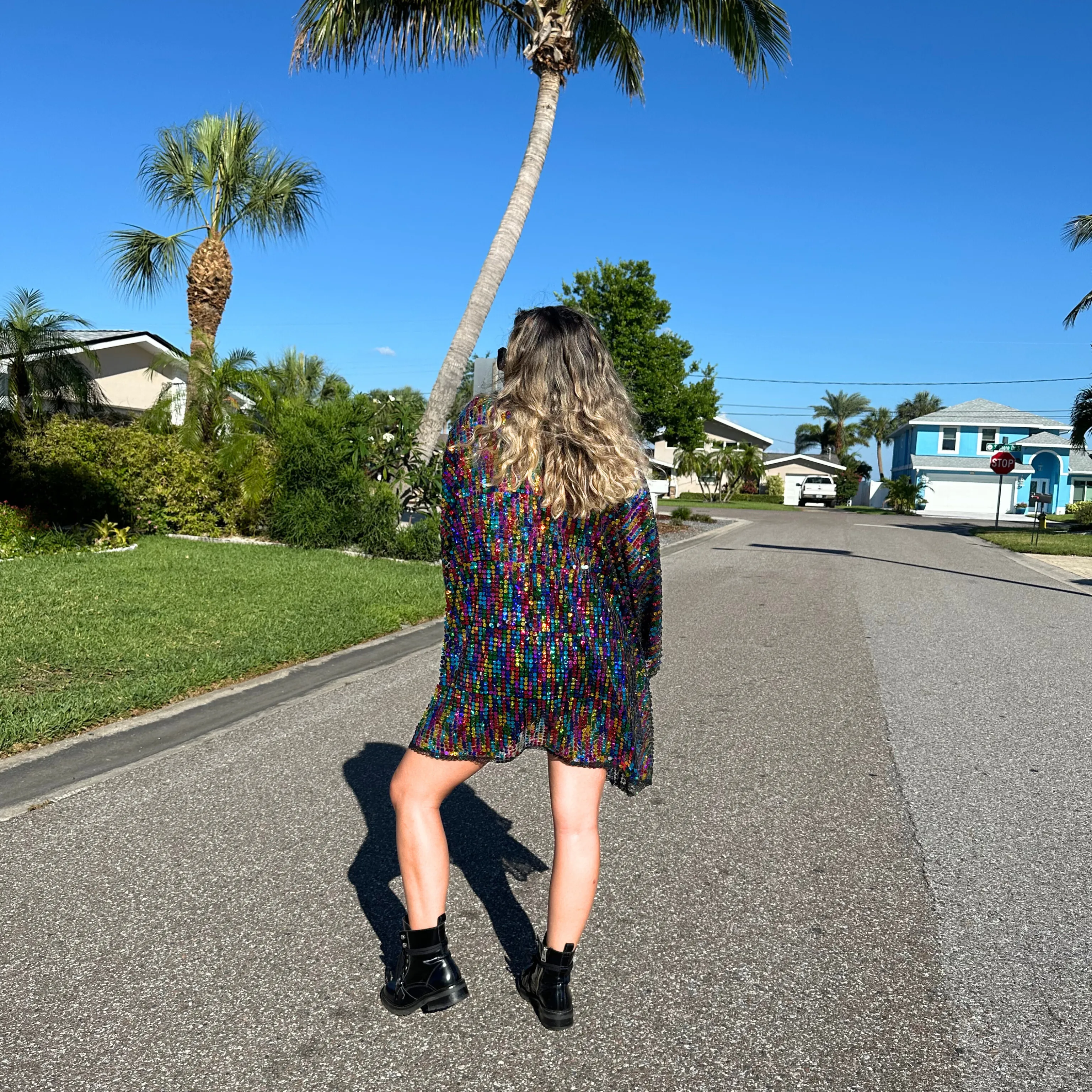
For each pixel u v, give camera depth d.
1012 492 45.62
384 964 2.62
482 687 2.13
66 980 2.52
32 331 12.83
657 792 4.08
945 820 3.82
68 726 4.60
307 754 4.41
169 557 10.07
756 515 34.16
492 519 2.10
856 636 8.10
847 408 82.88
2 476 11.66
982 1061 2.25
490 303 12.77
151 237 15.80
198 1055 2.21
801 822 3.77
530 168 12.87
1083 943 2.83
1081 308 23.77
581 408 2.10
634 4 14.38
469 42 12.59
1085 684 6.41
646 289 31.80
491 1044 2.28
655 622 2.29
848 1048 2.29
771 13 13.93
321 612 7.59
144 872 3.17
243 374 13.56
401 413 13.30
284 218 16.06
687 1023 2.38
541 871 3.24
